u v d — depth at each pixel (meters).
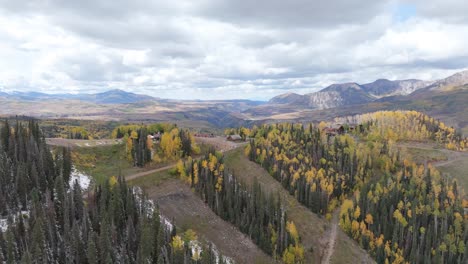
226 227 149.50
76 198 117.62
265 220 157.88
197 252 117.19
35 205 107.69
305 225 168.12
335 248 157.75
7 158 130.38
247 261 136.38
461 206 188.88
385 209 178.38
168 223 136.12
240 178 188.12
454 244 165.50
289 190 187.88
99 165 174.62
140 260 107.50
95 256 101.81
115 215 118.31
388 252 159.38
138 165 181.88
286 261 140.62
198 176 167.75
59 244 106.38
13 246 97.19
